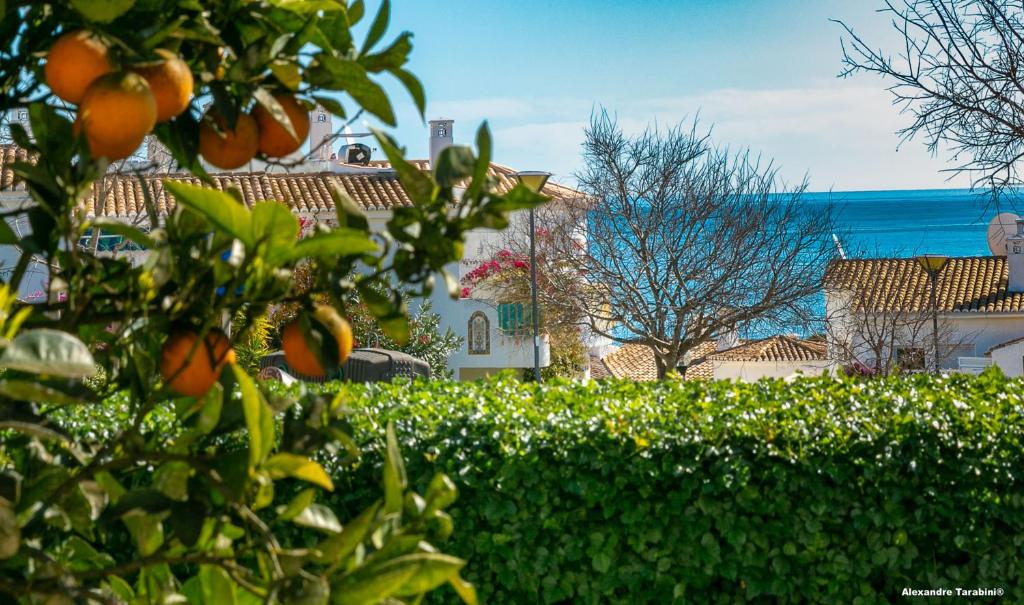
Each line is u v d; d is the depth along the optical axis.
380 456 5.16
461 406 6.02
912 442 5.41
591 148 25.25
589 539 5.38
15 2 1.44
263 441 1.36
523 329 25.86
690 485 5.29
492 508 5.25
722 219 24.91
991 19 11.16
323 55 1.52
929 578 5.50
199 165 1.55
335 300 1.45
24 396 1.30
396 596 1.32
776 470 5.35
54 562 1.42
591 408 5.95
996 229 39.56
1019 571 5.50
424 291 1.43
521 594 5.41
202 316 1.49
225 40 1.56
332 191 1.50
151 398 1.52
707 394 6.71
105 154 1.33
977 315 35.66
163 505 1.40
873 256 39.22
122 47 1.34
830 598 5.48
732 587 5.57
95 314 1.52
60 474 1.55
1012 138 11.33
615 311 25.59
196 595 1.49
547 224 26.23
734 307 24.62
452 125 28.94
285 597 1.28
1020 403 6.39
